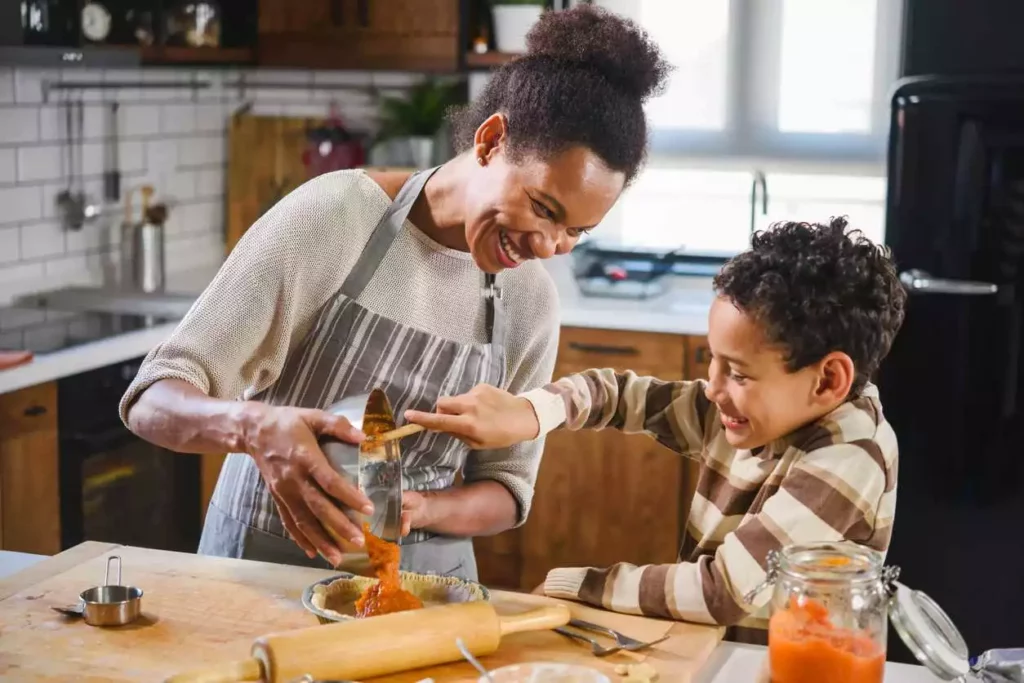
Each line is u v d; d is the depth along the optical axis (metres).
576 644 1.39
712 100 4.23
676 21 4.22
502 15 3.99
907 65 3.18
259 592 1.50
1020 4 3.08
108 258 3.97
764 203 4.05
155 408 1.51
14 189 3.58
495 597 1.52
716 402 1.43
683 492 3.65
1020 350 3.08
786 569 1.18
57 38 3.32
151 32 3.76
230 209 4.54
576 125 1.46
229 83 4.52
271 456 1.39
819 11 4.09
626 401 1.67
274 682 1.22
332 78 4.45
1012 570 3.15
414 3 4.03
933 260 3.12
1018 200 3.04
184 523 3.56
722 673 1.38
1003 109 3.03
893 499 1.44
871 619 1.16
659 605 1.44
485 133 1.54
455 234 1.69
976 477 3.13
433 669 1.32
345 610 1.46
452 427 1.52
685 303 3.88
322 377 1.69
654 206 4.34
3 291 3.58
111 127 3.96
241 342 1.60
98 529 3.20
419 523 1.66
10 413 2.88
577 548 3.77
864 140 4.11
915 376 3.16
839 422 1.43
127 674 1.28
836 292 1.37
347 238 1.66
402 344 1.70
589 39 1.51
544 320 1.81
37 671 1.28
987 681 1.29
